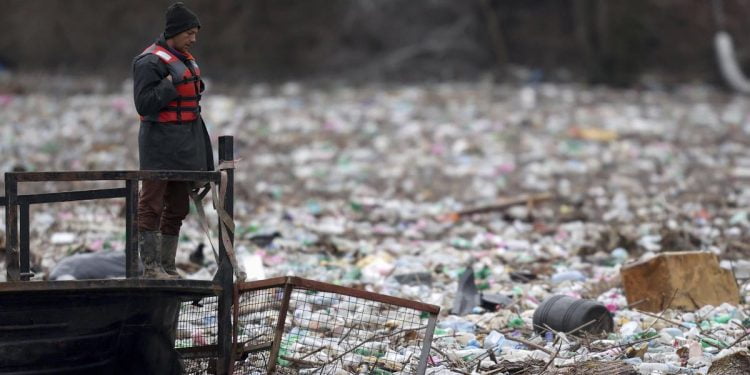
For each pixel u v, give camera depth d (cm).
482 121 7869
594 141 7206
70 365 1809
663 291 2819
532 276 3375
